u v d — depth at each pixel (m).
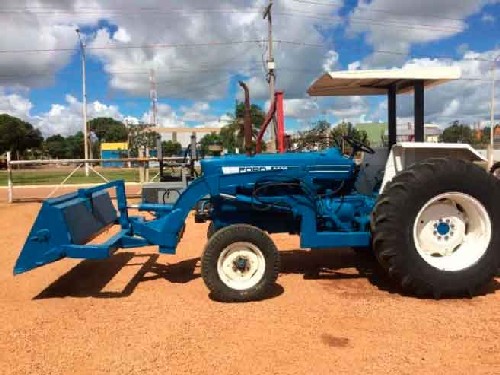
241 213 5.44
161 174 10.47
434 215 4.84
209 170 5.28
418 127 5.40
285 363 3.37
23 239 8.37
